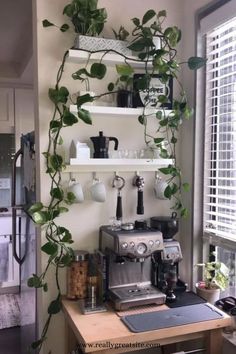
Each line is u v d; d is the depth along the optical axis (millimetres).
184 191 2023
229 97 1814
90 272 1814
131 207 1986
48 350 1822
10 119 3744
